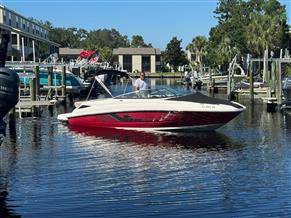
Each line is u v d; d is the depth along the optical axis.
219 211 8.55
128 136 16.78
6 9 61.25
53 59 44.84
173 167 11.91
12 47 54.94
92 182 10.48
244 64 68.69
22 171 11.45
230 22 70.94
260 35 61.00
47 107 28.28
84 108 19.00
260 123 20.62
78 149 14.34
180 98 17.66
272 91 30.05
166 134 17.25
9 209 8.72
